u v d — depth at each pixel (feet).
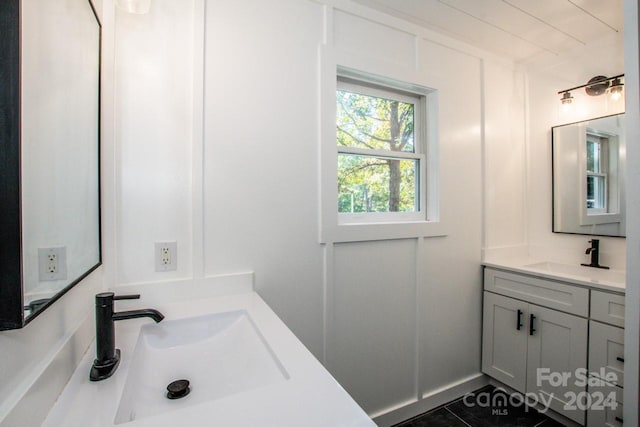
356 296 5.47
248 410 1.87
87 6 2.94
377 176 6.06
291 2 4.78
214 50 4.21
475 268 6.95
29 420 1.68
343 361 5.34
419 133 6.51
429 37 6.14
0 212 1.53
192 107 4.05
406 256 6.02
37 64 1.92
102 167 3.54
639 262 3.71
